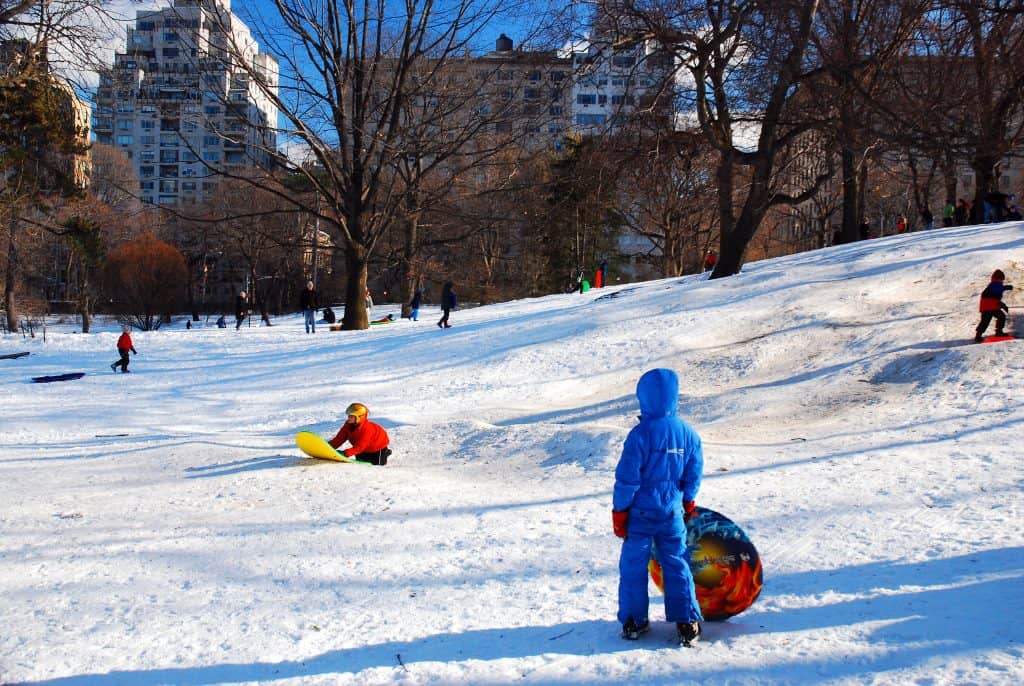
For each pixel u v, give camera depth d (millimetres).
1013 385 12211
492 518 7910
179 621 5527
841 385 13992
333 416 15844
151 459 11977
